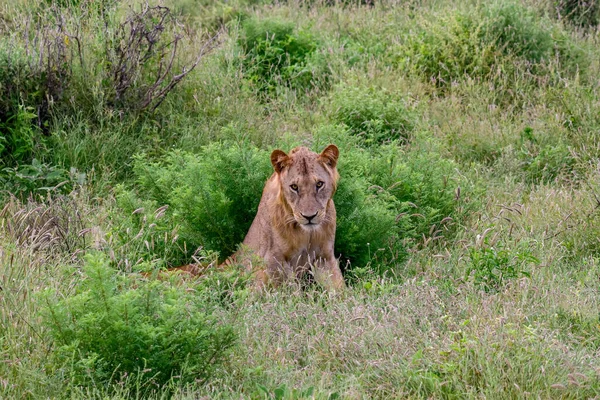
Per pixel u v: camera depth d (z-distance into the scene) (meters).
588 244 15.73
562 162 19.47
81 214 15.93
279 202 13.98
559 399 10.30
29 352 10.97
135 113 19.59
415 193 16.33
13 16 22.62
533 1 28.08
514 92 22.89
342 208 15.21
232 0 28.70
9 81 18.88
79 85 19.45
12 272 12.49
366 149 19.08
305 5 29.45
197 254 15.01
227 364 10.84
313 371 11.07
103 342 10.26
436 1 29.09
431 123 21.64
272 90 24.06
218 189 15.23
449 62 24.03
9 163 17.97
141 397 10.33
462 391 10.32
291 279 13.91
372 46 26.02
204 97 20.92
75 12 22.17
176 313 10.39
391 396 10.40
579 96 21.59
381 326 11.71
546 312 12.64
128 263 13.11
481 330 11.30
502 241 15.38
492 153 20.36
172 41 21.56
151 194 16.33
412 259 14.94
